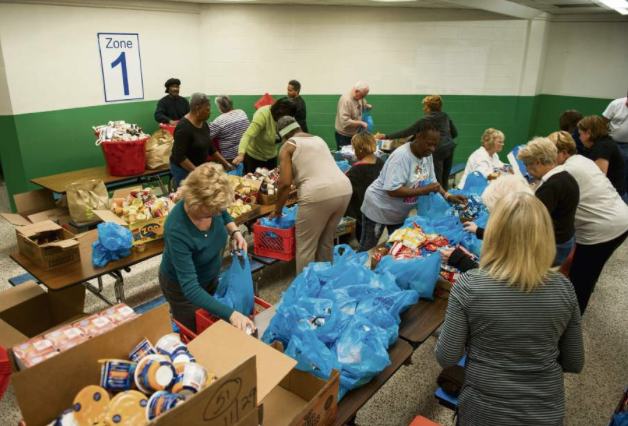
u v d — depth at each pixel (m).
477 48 7.23
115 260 2.81
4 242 4.55
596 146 3.60
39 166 5.27
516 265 1.38
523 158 2.72
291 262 4.23
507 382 1.44
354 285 2.18
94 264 2.73
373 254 2.75
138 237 2.96
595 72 7.53
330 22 6.90
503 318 1.40
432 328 2.15
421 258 2.33
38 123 5.17
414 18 7.00
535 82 7.45
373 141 3.94
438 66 7.29
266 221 3.49
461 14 7.04
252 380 1.23
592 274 3.12
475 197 3.36
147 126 6.40
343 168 4.68
